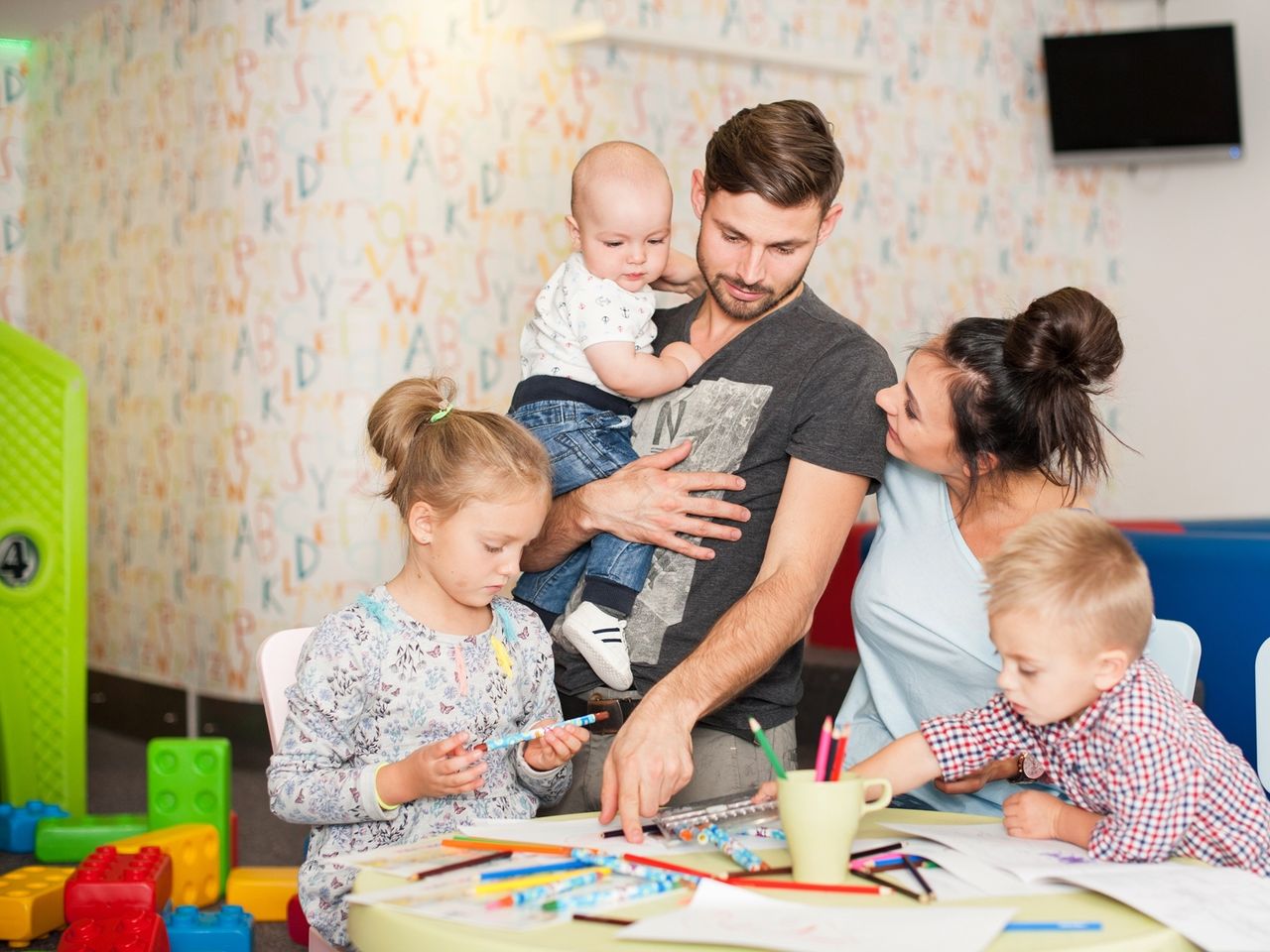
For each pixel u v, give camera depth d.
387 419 1.67
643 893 1.13
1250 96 5.85
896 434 1.72
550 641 1.77
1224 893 1.14
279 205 4.34
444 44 4.41
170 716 4.75
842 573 4.38
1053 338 1.60
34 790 3.56
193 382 4.62
